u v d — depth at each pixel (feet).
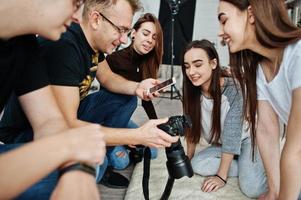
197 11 12.83
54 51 3.01
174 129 3.08
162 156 5.40
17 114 3.20
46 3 1.86
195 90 4.67
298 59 2.62
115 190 4.43
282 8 2.54
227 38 2.81
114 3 3.22
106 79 4.67
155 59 5.54
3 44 2.15
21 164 1.43
